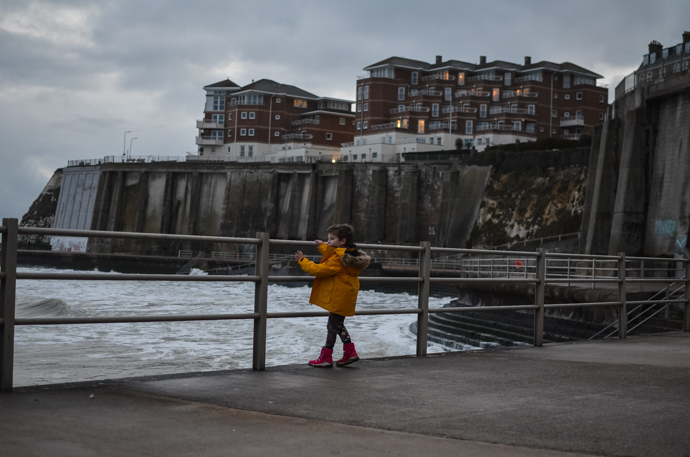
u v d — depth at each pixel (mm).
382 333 29031
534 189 68812
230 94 113688
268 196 91125
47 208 124750
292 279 7723
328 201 87625
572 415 5590
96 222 104875
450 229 74000
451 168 77500
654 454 4512
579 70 99125
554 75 98812
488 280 10086
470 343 25297
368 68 101812
